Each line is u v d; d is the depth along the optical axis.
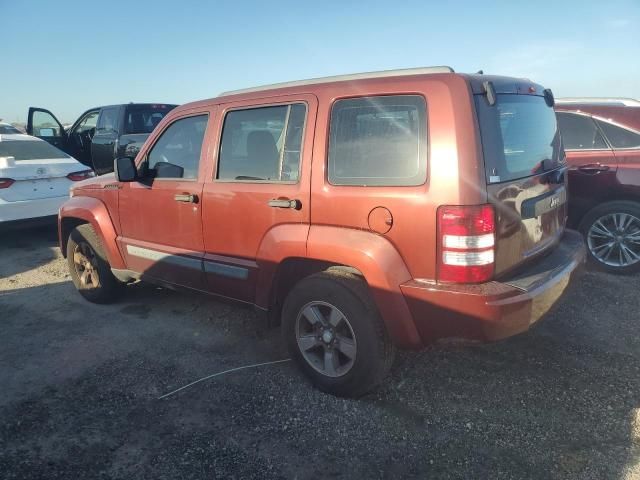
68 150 11.94
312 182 3.13
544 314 2.89
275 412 3.09
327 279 3.12
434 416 3.00
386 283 2.81
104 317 4.68
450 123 2.67
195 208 3.83
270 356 3.83
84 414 3.13
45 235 8.24
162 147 4.18
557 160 3.65
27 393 3.39
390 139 2.87
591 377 3.33
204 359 3.80
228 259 3.68
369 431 2.88
